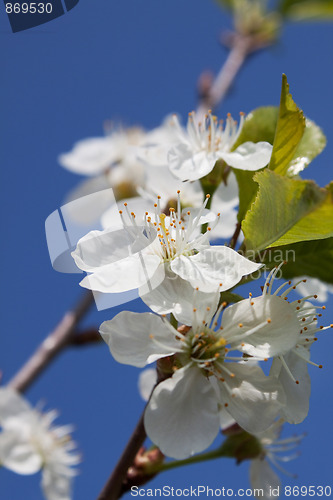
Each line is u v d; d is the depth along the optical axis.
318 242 0.28
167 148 0.29
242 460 0.30
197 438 0.26
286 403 0.26
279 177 0.26
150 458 0.28
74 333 0.35
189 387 0.26
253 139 0.29
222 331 0.27
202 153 0.29
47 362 0.35
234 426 0.30
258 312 0.27
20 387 0.34
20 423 0.34
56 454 0.34
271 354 0.26
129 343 0.26
